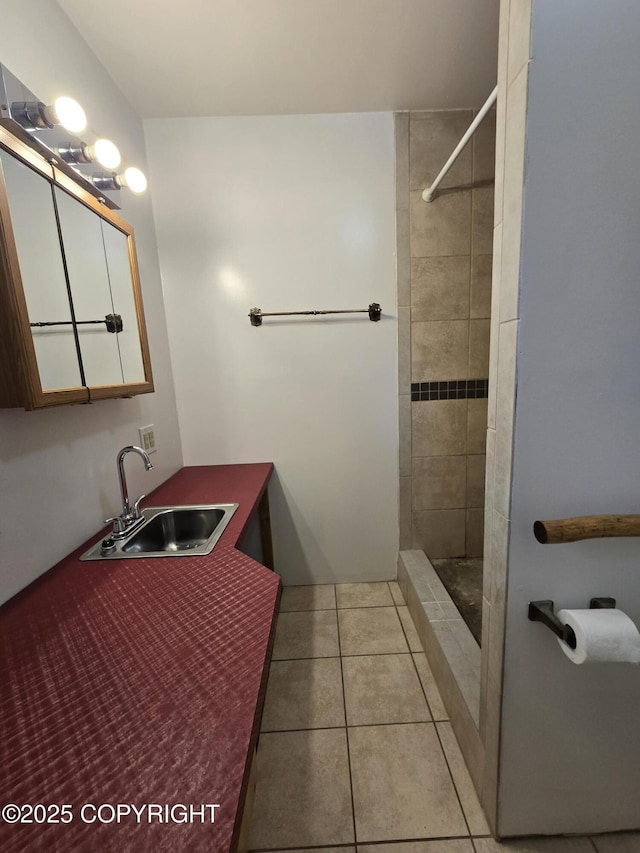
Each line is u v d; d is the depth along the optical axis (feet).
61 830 1.29
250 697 1.81
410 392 6.21
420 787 3.55
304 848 3.14
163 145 5.46
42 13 3.36
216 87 4.83
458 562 6.61
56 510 3.19
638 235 2.23
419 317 5.98
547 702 2.85
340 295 5.87
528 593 2.64
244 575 2.93
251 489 5.09
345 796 3.50
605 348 2.35
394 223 5.72
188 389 6.09
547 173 2.15
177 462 6.04
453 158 4.44
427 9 3.81
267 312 5.89
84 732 1.64
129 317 4.26
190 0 3.60
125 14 3.73
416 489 6.52
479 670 4.13
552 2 1.98
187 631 2.30
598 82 2.07
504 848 3.10
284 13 3.78
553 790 3.02
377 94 5.09
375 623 5.76
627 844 3.11
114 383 3.87
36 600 2.66
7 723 1.70
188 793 1.39
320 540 6.65
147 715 1.72
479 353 6.13
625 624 2.32
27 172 2.69
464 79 4.85
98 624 2.38
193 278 5.79
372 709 4.35
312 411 6.22
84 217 3.45
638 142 2.14
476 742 3.44
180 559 3.19
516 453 2.45
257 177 5.57
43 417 3.07
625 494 2.52
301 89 4.93
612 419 2.43
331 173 5.58
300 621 5.83
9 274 2.43
